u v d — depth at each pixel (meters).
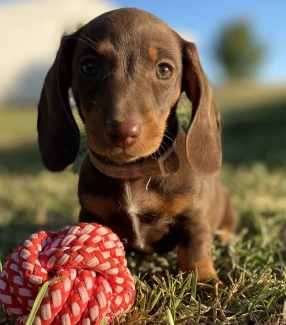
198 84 0.25
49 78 0.25
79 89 0.23
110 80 0.22
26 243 0.19
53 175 0.65
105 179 0.24
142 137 0.20
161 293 0.21
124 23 0.23
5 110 2.45
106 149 0.20
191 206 0.24
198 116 0.24
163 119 0.23
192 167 0.24
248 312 0.20
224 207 0.32
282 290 0.22
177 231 0.25
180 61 0.24
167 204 0.24
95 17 0.25
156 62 0.23
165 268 0.26
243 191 0.46
